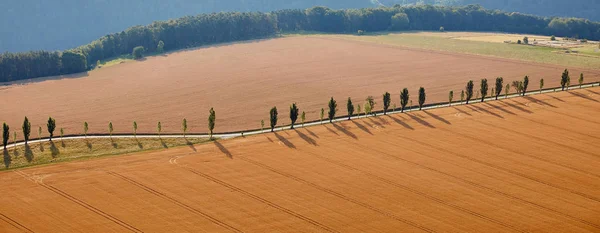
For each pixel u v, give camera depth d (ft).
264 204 279.28
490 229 255.50
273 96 522.47
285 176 313.32
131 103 506.48
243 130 409.69
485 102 468.34
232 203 279.90
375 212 271.49
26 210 270.46
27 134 376.68
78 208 273.33
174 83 586.86
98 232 250.57
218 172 318.45
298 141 372.58
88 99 525.34
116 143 376.89
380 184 303.48
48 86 588.09
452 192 294.46
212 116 390.63
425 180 309.42
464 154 348.59
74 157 346.33
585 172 322.75
